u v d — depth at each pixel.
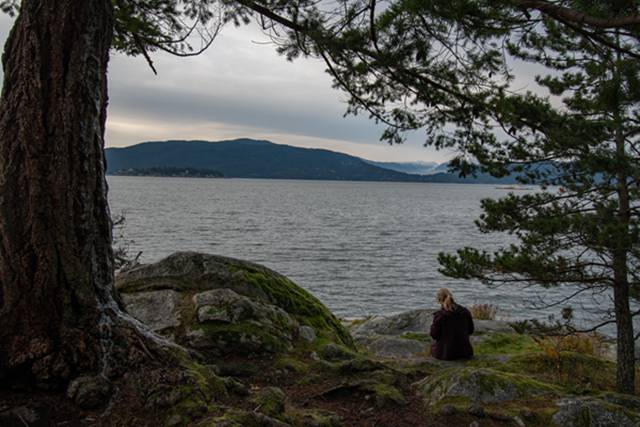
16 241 3.88
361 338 12.78
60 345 3.93
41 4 3.90
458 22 4.72
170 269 7.14
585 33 4.50
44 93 3.89
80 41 3.98
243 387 4.41
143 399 3.82
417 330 14.48
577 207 8.68
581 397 4.99
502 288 29.52
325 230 63.28
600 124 7.23
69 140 3.96
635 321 18.45
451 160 6.53
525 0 4.41
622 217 8.18
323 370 5.54
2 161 3.91
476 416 4.55
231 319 6.17
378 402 4.75
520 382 5.23
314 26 5.73
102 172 4.26
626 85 5.48
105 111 4.44
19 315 3.91
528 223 8.33
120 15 6.53
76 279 4.01
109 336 4.07
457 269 8.99
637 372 10.04
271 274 7.83
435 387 5.10
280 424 3.78
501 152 8.47
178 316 6.19
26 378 3.87
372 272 35.16
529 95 6.19
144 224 62.50
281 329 6.41
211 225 65.00
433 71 5.73
